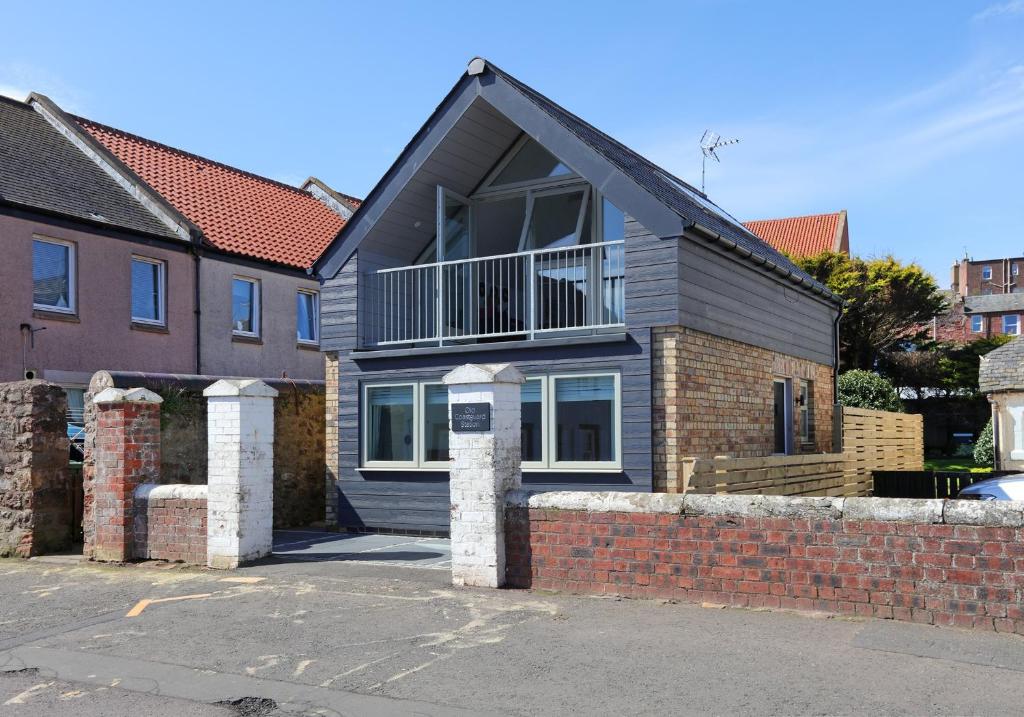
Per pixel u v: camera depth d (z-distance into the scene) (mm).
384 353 13289
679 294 11273
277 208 24250
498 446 8430
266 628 7281
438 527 12836
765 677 5695
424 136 13328
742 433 13102
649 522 7789
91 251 17656
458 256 14617
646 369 11367
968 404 36688
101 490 10625
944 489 16531
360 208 13711
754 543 7344
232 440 9961
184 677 6133
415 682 5840
